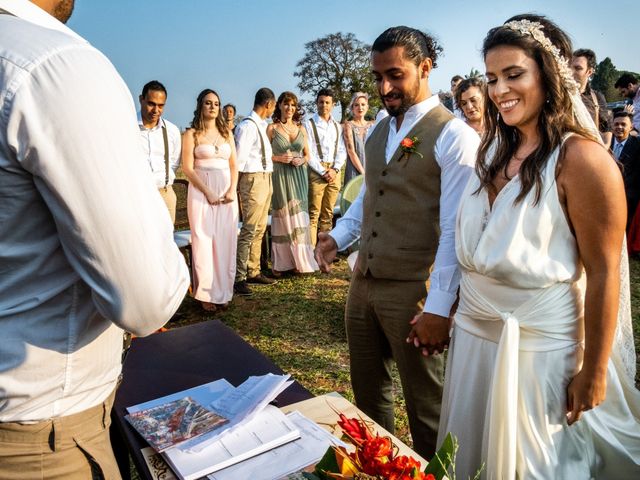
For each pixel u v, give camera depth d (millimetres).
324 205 6469
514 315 1576
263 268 6164
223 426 1460
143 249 927
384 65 1995
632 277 5641
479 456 1740
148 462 1369
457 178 1926
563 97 1495
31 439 1021
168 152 4789
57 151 857
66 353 1021
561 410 1577
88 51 917
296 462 1334
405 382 2191
